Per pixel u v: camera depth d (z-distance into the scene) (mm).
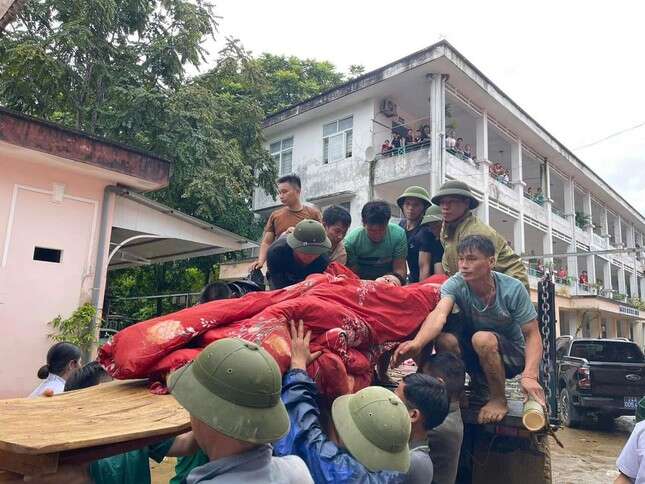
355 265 4352
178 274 17562
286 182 4801
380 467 1891
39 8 12914
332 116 17109
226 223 16016
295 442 2078
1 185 7633
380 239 4219
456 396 3039
